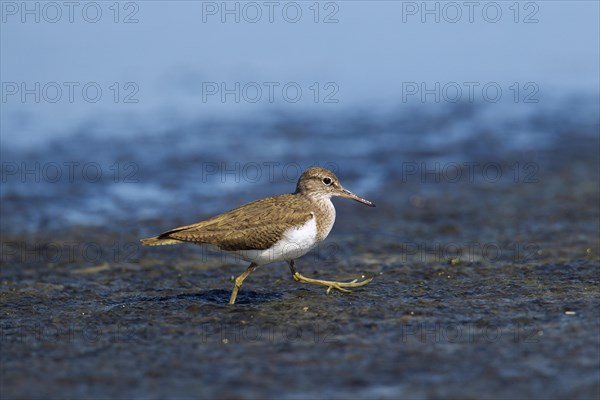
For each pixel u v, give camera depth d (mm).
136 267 17562
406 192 23219
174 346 12180
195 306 14062
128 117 29859
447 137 28031
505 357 11352
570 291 14477
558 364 11047
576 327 12453
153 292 15570
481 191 23016
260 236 14047
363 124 29500
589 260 16734
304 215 14344
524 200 22031
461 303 14008
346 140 27875
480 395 10211
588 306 13492
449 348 11781
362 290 15148
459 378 10719
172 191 23344
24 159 25781
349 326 12859
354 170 25109
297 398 10266
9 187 23516
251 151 26766
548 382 10500
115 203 22469
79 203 22469
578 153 25906
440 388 10438
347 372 11008
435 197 22688
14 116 29484
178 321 13391
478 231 19625
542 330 12406
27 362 11617
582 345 11688
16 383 10844
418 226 20312
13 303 14922
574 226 19562
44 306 14734
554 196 22188
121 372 11180
